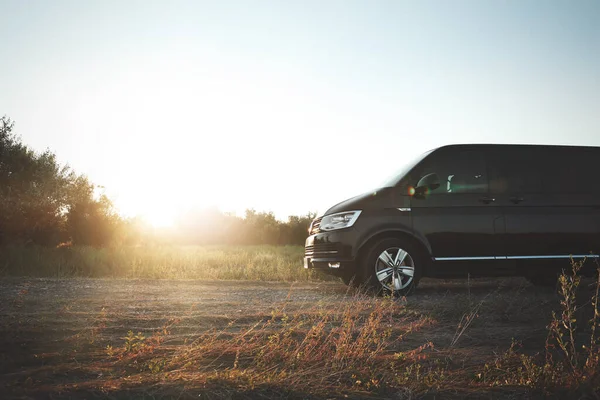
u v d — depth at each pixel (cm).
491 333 498
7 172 1548
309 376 351
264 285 870
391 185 751
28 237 1366
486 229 732
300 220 2766
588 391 329
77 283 816
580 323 538
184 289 781
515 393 332
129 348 391
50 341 416
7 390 290
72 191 1562
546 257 741
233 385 321
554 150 780
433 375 357
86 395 293
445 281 974
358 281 823
